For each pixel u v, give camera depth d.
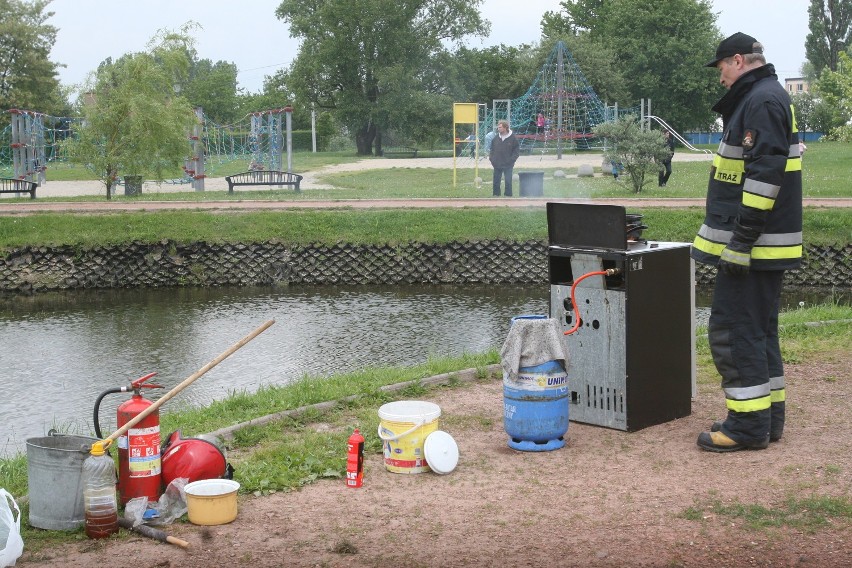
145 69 32.12
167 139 32.41
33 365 15.53
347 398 8.72
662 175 32.88
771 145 6.25
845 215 24.03
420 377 9.61
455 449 6.62
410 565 5.02
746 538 5.23
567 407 7.03
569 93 58.81
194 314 20.55
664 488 6.08
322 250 24.89
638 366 7.34
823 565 4.87
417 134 73.12
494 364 10.11
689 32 76.00
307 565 5.05
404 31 72.00
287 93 79.12
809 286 23.30
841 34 91.44
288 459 6.85
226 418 8.61
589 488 6.14
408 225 25.47
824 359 9.94
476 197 29.39
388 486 6.33
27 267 24.56
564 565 4.96
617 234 7.14
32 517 5.70
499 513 5.75
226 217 26.16
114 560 5.16
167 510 5.79
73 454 5.59
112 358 15.98
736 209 6.62
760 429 6.71
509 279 24.45
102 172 32.47
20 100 68.88
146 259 24.91
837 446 6.85
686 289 7.68
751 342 6.64
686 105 77.75
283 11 75.06
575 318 7.54
